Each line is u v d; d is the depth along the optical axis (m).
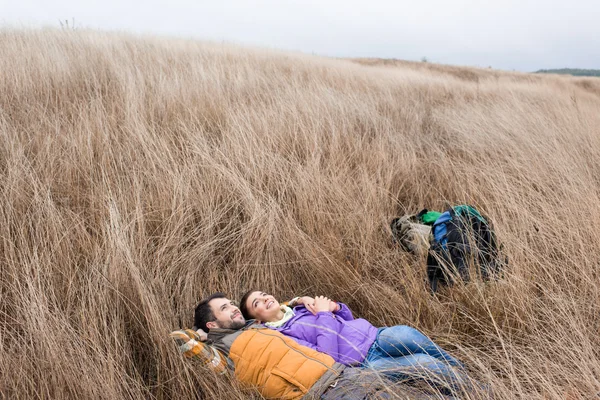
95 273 3.07
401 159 5.45
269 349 2.54
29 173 4.02
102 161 4.38
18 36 8.55
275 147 5.16
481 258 3.52
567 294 3.19
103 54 8.12
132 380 2.50
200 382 2.51
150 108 5.77
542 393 2.33
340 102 6.87
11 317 2.73
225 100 6.44
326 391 2.39
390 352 2.69
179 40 12.37
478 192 4.57
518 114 7.21
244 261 3.66
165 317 2.97
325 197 4.34
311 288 3.46
